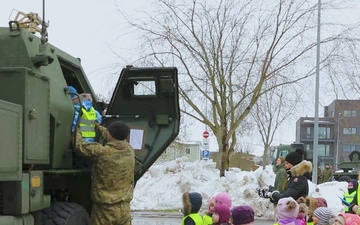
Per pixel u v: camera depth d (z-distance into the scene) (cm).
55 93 517
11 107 397
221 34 1766
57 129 510
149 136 649
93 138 564
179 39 1742
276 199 671
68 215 494
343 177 2047
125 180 530
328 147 6875
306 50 1794
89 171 561
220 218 509
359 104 2745
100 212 522
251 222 491
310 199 610
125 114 670
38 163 447
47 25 545
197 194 527
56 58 561
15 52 485
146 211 1420
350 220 553
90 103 571
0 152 377
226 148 1784
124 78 664
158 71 651
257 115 2266
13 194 415
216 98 1778
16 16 554
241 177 1675
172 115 652
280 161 938
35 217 470
